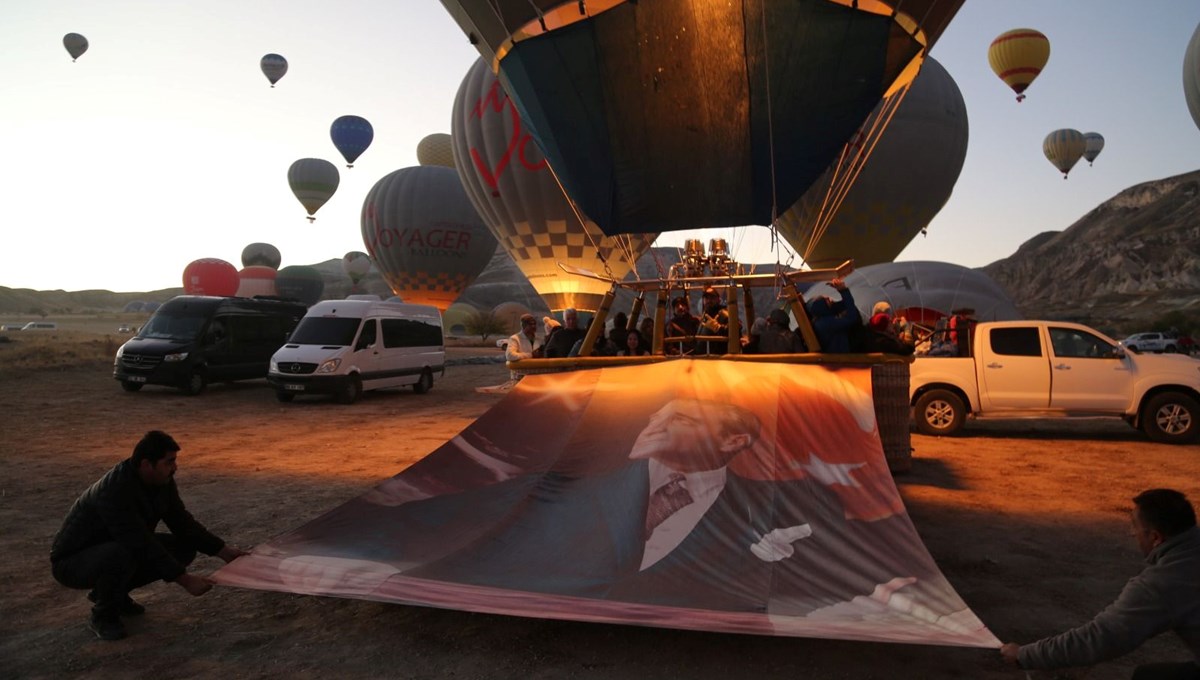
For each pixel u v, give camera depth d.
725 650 3.83
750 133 6.79
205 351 17.33
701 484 4.45
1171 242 188.62
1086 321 116.25
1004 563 5.29
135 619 4.27
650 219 7.24
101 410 14.28
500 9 6.86
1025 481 8.09
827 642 3.93
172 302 18.14
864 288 23.70
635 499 4.43
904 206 27.84
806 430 4.82
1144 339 42.81
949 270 23.69
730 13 6.50
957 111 28.45
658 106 6.83
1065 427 12.76
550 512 4.50
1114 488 7.74
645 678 3.52
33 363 23.58
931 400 11.63
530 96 7.15
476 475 5.02
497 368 29.47
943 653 3.80
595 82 6.86
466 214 52.03
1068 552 5.55
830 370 5.39
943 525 6.30
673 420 5.01
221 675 3.55
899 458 7.53
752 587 3.68
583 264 26.86
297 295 81.75
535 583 3.87
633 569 3.91
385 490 4.92
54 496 7.30
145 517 4.00
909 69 6.98
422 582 3.91
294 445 10.68
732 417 4.96
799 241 18.88
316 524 4.57
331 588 3.88
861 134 7.23
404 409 15.45
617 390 5.60
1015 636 4.02
